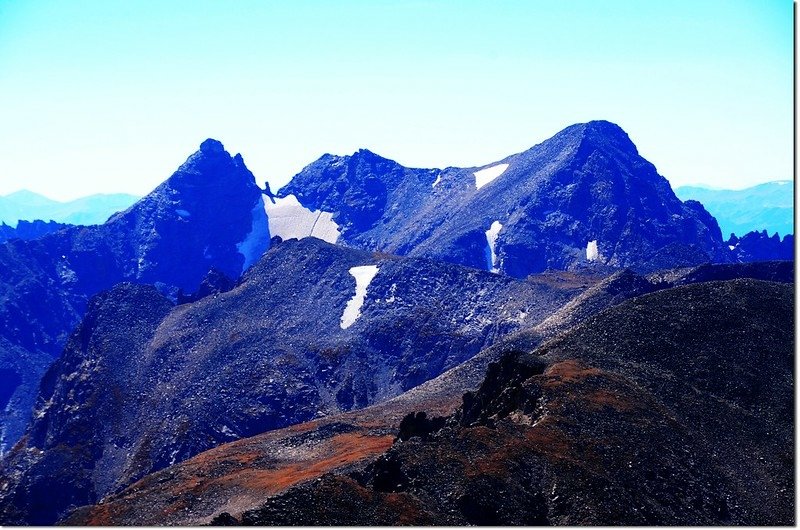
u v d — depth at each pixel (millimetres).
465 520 110812
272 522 104875
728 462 136000
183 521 157125
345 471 155875
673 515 118188
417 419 164125
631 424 134250
